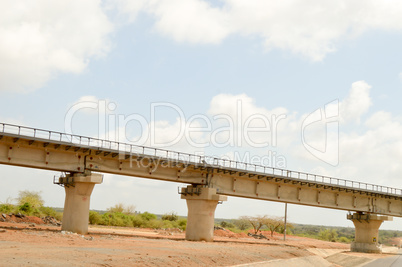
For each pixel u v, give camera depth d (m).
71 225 50.34
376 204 82.44
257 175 66.00
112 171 54.03
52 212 96.19
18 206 89.06
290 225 110.81
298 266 48.50
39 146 48.53
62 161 50.56
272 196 68.50
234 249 49.00
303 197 72.31
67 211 51.22
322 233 167.75
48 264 23.91
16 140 46.75
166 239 57.16
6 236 37.50
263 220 109.88
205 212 60.28
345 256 70.88
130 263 28.30
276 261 45.84
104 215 105.38
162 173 58.38
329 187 74.06
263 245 63.94
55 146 49.28
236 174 64.12
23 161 47.75
